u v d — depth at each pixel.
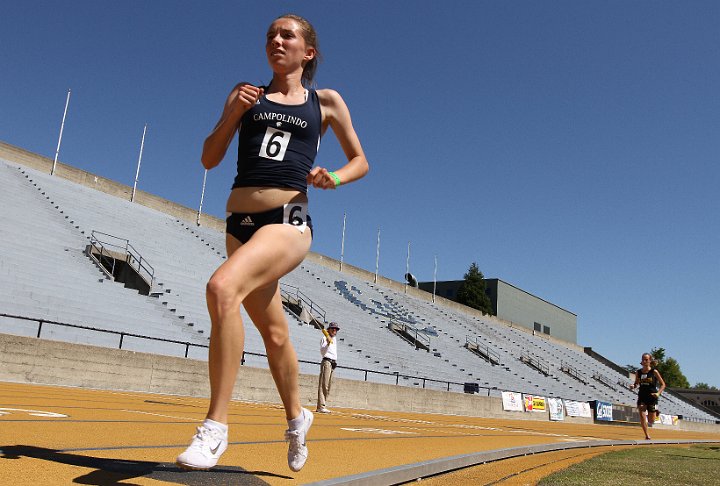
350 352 25.86
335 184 2.71
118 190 30.95
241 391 14.46
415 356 30.64
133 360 12.99
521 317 71.69
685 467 5.79
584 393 42.50
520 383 36.47
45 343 11.64
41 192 25.02
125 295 19.27
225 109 2.78
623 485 4.04
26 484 2.19
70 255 20.28
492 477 4.34
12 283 16.11
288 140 2.65
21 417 4.70
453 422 13.68
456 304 54.25
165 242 27.08
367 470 3.39
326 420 9.23
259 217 2.58
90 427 4.46
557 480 4.18
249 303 2.67
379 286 45.41
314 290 33.47
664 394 55.00
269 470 3.06
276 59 2.78
